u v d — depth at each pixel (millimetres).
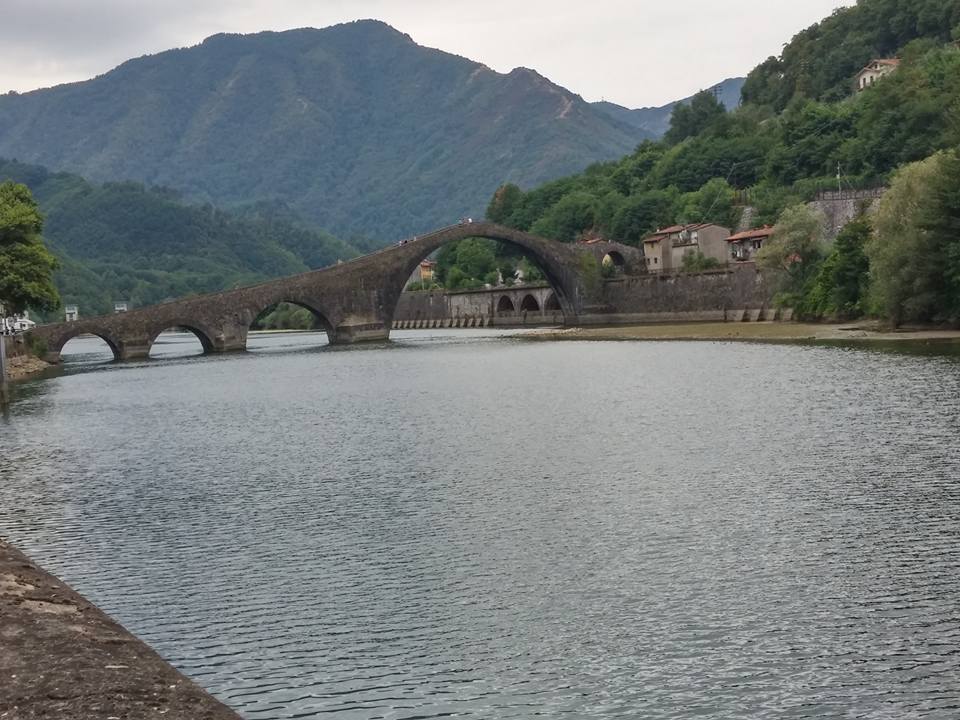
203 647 25891
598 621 26594
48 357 160875
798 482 41375
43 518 40906
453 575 30969
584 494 41062
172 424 72125
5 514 41875
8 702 16672
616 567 31016
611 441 54031
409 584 30312
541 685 22922
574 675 23375
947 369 78250
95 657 19031
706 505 38219
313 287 184875
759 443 50875
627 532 34875
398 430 63031
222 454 56719
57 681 17625
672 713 21297
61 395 100188
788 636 25062
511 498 40969
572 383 87688
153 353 198500
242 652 25484
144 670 18672
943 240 109938
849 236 137500
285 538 36219
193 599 29672
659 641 25094
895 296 115938
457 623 26906
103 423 74250
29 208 134875
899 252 112938
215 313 174750
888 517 35344
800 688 22219
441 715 21641
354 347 172750
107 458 56875
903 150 197375
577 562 31703
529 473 46094
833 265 143125
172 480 48875
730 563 30891
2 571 25297
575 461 48594
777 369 87625
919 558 30641
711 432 55188
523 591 29219
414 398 82438
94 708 16469
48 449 61406
